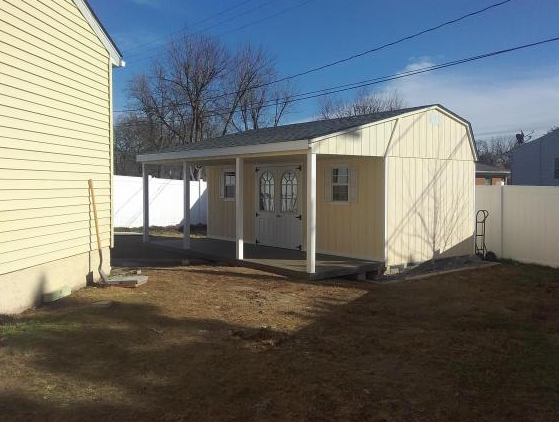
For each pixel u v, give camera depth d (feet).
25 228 23.16
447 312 25.88
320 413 13.51
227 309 24.75
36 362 16.40
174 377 15.72
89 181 28.76
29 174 23.40
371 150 35.58
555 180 110.22
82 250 28.43
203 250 44.27
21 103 22.71
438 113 40.63
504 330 22.45
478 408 14.08
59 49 25.64
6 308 21.97
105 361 16.81
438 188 40.96
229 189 53.01
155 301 25.39
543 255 42.45
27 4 23.00
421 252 39.83
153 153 49.08
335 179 40.93
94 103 29.30
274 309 25.22
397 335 21.29
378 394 14.87
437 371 16.98
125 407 13.58
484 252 46.26
